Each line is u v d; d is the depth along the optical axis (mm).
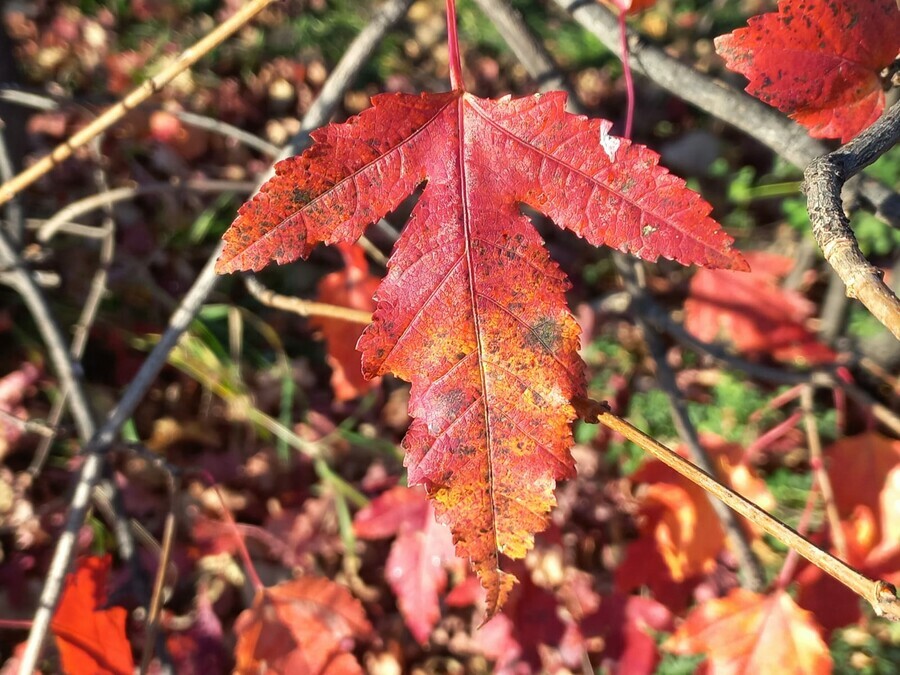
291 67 579
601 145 97
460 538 92
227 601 369
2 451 371
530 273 96
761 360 430
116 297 436
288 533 383
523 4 625
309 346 470
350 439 405
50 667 220
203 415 429
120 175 479
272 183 97
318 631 199
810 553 83
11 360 407
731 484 215
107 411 401
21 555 346
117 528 239
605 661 244
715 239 94
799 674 184
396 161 100
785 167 491
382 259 258
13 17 548
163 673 215
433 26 635
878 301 74
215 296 462
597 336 460
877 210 138
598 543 389
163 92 522
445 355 95
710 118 578
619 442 420
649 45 156
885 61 111
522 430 94
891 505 189
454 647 386
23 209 332
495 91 599
